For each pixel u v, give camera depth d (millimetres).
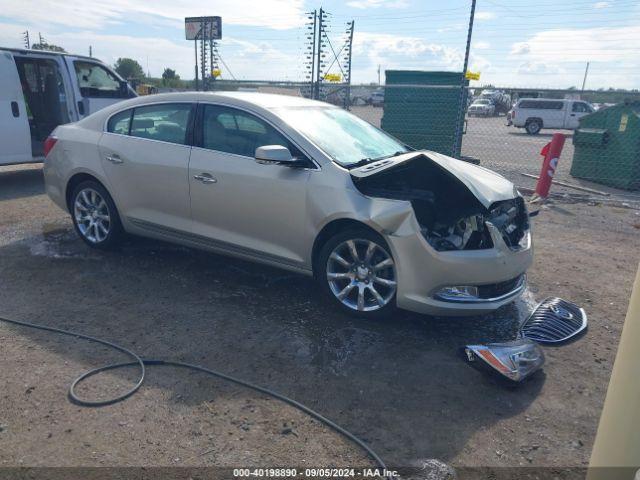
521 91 9672
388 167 3854
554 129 29938
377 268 3898
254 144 4371
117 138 5098
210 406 3010
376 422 2922
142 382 3209
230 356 3549
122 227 5301
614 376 1814
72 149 5355
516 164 13344
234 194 4371
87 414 2910
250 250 4449
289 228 4176
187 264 5207
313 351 3641
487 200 3814
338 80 11852
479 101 40844
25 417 2871
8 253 5422
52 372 3301
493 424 2938
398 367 3475
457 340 3865
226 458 2617
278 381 3277
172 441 2723
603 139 10461
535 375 3447
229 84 12133
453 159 4680
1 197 7883
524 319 4250
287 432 2812
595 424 2971
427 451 2713
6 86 8133
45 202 7609
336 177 3975
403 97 11156
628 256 5965
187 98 4770
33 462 2553
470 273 3666
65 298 4387
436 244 3746
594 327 4160
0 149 8133
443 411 3037
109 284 4691
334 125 4711
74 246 5668
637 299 1728
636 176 10117
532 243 4238
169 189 4754
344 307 4102
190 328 3924
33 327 3873
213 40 12359
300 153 4164
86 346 3629
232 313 4180
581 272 5391
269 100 4672
